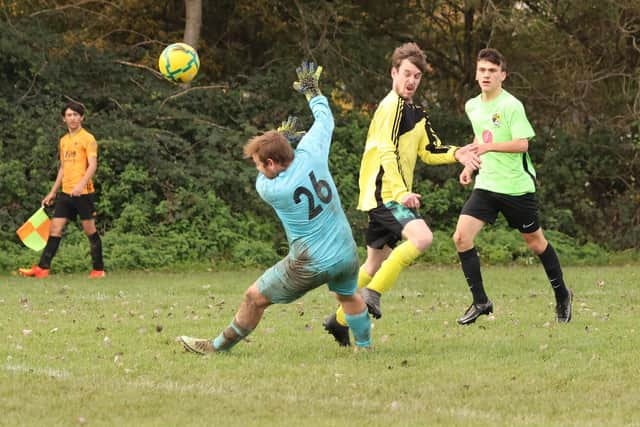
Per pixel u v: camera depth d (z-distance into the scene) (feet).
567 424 50.70
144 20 207.82
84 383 59.62
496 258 174.60
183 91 191.42
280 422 50.78
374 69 211.00
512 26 188.44
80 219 155.74
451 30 222.07
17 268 151.84
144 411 52.95
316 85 67.87
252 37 213.05
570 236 195.31
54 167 170.81
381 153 71.20
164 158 181.16
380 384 60.23
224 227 172.14
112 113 185.06
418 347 73.97
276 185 63.72
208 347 70.28
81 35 200.75
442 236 181.57
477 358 69.10
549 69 212.23
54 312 94.94
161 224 169.17
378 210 72.59
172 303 104.27
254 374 63.21
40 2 201.36
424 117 73.82
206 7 210.18
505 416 52.75
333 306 101.50
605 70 208.23
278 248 175.83
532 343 75.61
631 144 199.11
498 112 83.41
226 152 187.42
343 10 209.67
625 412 53.67
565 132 204.85
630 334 80.43
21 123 174.60
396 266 71.67
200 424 50.26
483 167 84.12
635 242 192.65
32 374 62.03
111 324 85.97
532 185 84.02
